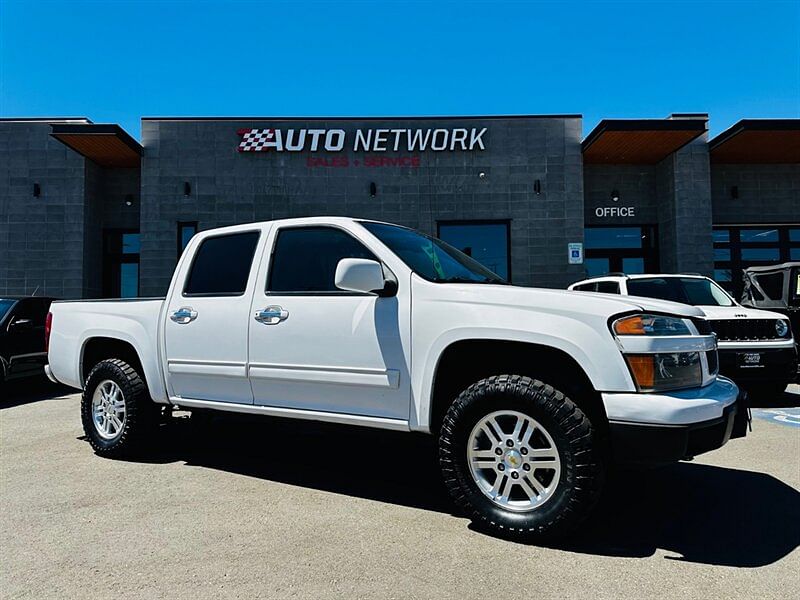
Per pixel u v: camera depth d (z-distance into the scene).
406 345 3.58
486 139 15.02
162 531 3.43
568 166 14.99
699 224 15.11
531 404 3.20
